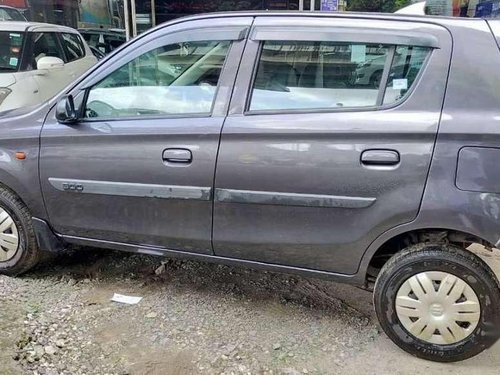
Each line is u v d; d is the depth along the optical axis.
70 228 3.47
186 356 2.93
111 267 3.95
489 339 2.81
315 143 2.83
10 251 3.65
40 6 9.40
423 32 2.77
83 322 3.21
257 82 3.01
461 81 2.68
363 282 2.99
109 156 3.22
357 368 2.87
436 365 2.90
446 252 2.77
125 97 3.27
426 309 2.85
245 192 2.98
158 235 3.26
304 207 2.92
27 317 3.22
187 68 3.14
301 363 2.90
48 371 2.77
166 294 3.57
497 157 2.60
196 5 9.37
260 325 3.25
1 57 6.54
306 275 3.09
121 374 2.77
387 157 2.73
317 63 2.92
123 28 9.59
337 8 8.55
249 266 3.19
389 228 2.80
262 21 3.04
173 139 3.08
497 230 2.64
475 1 6.45
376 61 2.83
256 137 2.93
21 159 3.44
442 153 2.66
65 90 3.41
